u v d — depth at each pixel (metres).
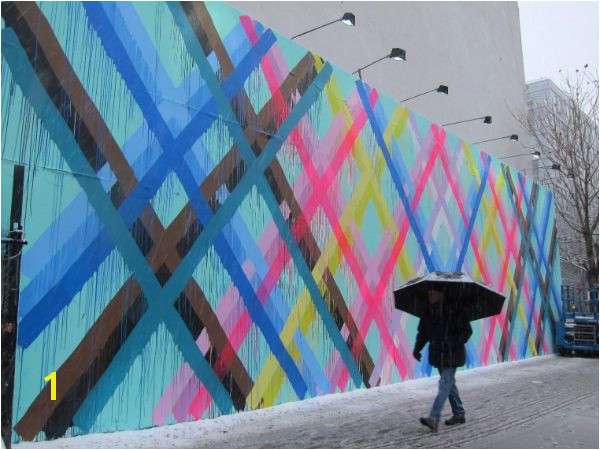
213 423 6.39
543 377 10.94
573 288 17.53
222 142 7.24
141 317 6.10
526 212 16.02
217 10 7.47
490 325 13.02
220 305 6.93
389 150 10.39
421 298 6.71
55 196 5.54
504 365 12.88
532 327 15.23
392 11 16.66
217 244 6.98
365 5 15.51
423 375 10.45
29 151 5.38
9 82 5.30
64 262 5.53
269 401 7.36
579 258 25.67
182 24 6.99
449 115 18.83
